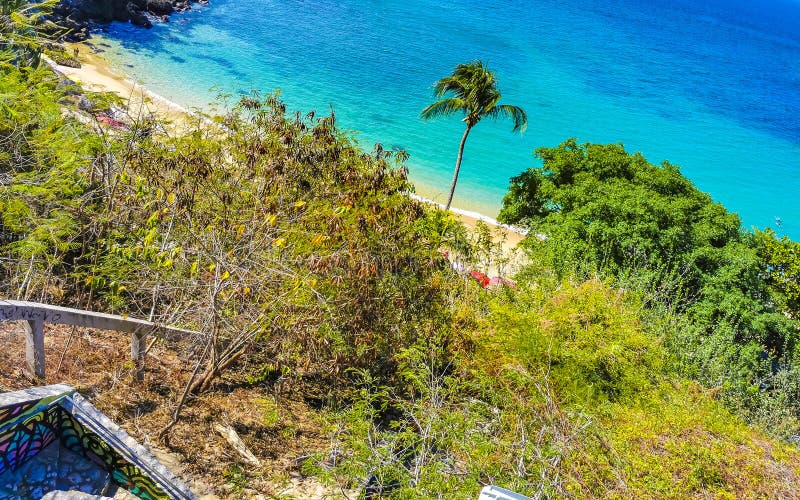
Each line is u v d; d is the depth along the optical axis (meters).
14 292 8.79
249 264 8.37
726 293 25.80
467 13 108.06
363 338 9.69
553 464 8.34
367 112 59.81
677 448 10.59
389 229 9.99
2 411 3.89
